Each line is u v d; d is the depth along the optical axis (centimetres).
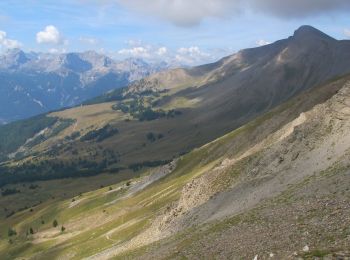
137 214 16362
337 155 7588
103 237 15150
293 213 5706
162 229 10556
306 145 8988
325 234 4478
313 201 5812
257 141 17888
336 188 5912
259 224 5947
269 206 6644
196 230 8169
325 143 8488
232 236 6003
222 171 10856
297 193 6612
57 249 17238
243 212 7225
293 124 12181
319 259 3653
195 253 6062
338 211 5022
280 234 5109
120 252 11356
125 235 13975
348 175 6219
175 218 10538
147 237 11019
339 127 8619
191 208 10369
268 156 9812
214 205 9412
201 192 10681
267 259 4434
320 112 9975
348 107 8806
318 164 7862
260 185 8706
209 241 6347
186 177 19212
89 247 14888
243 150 18025
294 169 8419
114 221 17562
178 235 8738
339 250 3766
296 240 4650
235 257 5031
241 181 9675
